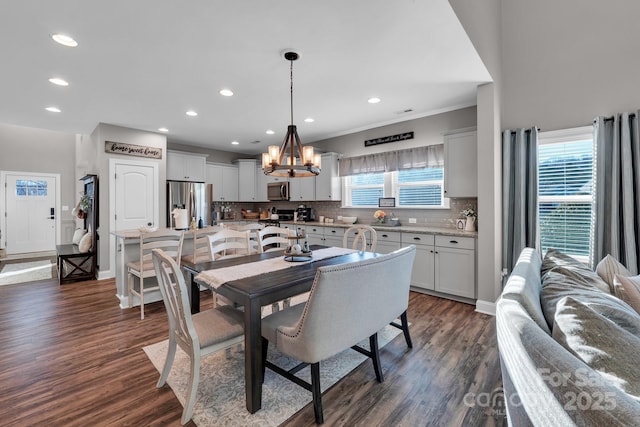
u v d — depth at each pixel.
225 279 1.95
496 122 3.19
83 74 2.87
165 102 3.66
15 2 1.84
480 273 3.26
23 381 2.03
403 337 2.68
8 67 2.71
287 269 2.22
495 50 3.17
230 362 2.27
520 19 3.40
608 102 2.92
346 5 1.90
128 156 4.87
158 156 5.22
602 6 2.96
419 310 3.34
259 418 1.69
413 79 3.04
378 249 4.32
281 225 5.93
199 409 1.76
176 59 2.59
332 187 5.36
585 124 3.03
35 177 7.00
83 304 3.54
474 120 3.88
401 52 2.49
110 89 3.24
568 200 3.17
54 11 1.94
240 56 2.54
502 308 1.15
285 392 1.92
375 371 2.03
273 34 2.22
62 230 7.29
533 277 1.63
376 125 4.82
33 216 6.98
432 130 4.27
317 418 1.64
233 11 1.95
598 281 1.65
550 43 3.23
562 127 3.16
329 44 2.36
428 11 1.95
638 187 2.64
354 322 1.75
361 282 1.71
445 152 3.83
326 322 1.60
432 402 1.82
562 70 3.16
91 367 2.20
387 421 1.66
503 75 3.49
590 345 0.90
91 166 5.27
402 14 1.98
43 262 6.09
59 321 3.04
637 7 2.80
